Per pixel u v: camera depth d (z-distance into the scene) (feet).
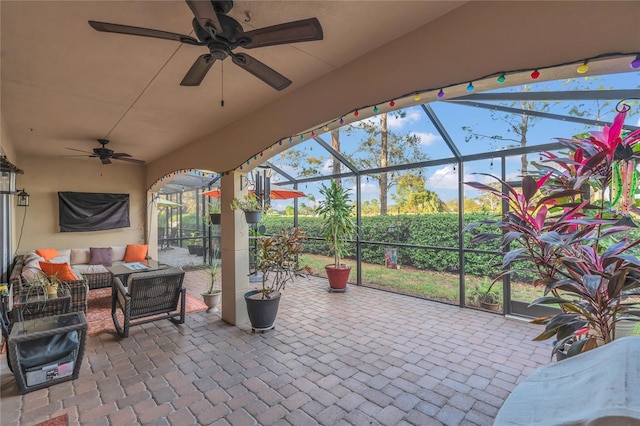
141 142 16.76
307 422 7.00
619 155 5.02
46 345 8.61
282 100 10.68
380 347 10.84
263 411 7.38
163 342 11.39
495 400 7.79
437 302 16.17
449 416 7.19
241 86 9.77
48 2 5.75
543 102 14.92
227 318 13.51
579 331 5.80
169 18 6.34
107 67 8.40
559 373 2.55
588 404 1.98
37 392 8.20
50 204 20.83
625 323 7.31
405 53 7.22
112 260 21.27
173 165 18.99
